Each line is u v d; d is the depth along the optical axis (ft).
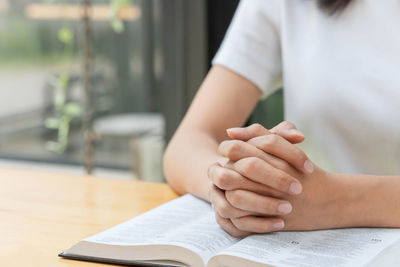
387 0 3.72
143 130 9.38
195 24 7.93
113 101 9.59
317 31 3.87
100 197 3.45
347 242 2.73
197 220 2.97
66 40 9.99
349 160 3.84
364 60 3.76
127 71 9.34
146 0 8.87
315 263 2.52
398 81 3.67
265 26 4.01
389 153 3.75
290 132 2.99
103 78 9.59
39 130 10.69
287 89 4.00
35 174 3.86
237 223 2.82
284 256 2.58
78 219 3.14
